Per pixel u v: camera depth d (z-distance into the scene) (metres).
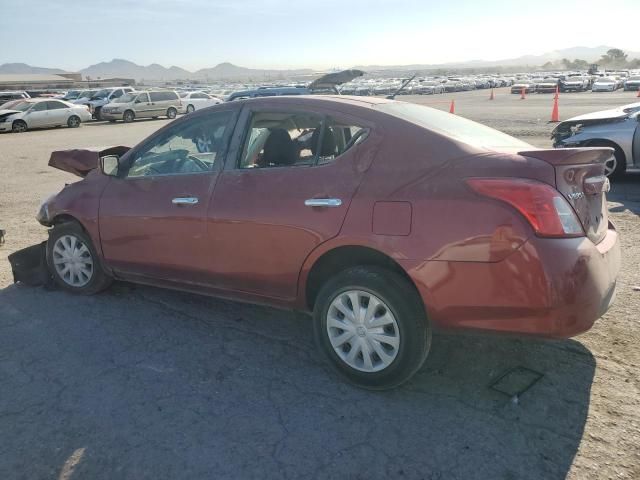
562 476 2.63
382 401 3.29
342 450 2.87
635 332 4.05
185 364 3.78
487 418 3.09
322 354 3.57
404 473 2.69
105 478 2.70
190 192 4.03
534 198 2.81
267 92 18.66
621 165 9.56
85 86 123.12
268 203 3.60
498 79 90.31
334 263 3.55
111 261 4.66
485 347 3.89
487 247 2.88
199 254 4.03
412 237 3.06
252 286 3.83
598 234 3.17
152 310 4.70
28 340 4.16
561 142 10.01
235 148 3.92
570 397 3.26
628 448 2.81
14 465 2.80
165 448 2.91
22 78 130.50
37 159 15.73
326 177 3.42
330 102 3.61
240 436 2.99
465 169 3.00
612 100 34.16
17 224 7.96
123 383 3.54
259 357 3.87
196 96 36.56
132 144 19.31
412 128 3.25
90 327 4.37
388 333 3.25
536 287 2.81
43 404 3.32
